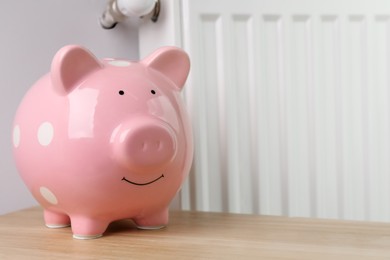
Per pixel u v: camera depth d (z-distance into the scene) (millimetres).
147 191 574
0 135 871
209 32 821
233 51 828
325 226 637
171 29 807
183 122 601
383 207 925
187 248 539
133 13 790
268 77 851
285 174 864
